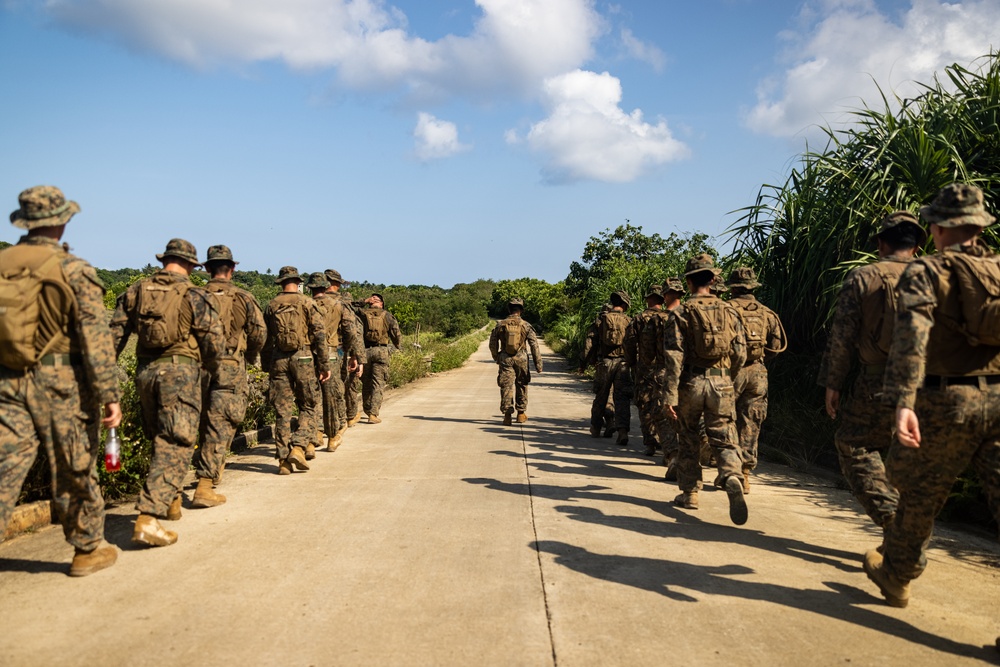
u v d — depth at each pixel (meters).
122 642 3.02
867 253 6.96
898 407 2.96
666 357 5.07
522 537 4.63
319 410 7.62
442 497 5.77
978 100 7.16
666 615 3.36
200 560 4.13
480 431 9.78
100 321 3.56
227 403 5.45
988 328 2.87
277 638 3.07
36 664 2.81
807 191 8.28
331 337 8.07
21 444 3.38
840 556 4.30
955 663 2.89
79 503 3.74
